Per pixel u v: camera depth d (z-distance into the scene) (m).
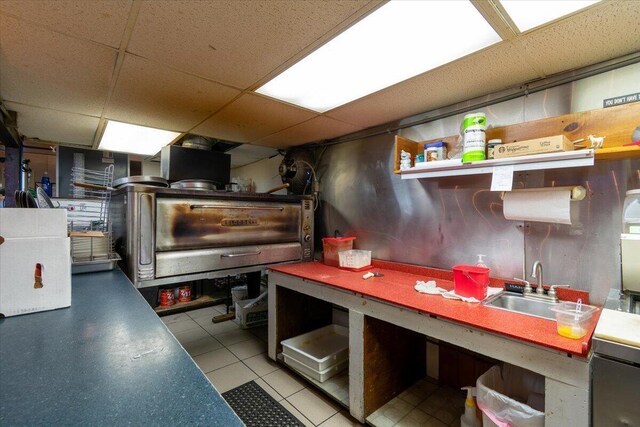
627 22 1.24
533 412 1.29
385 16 1.24
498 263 1.99
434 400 2.11
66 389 0.67
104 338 0.95
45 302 1.19
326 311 3.12
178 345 0.91
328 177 3.25
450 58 1.55
